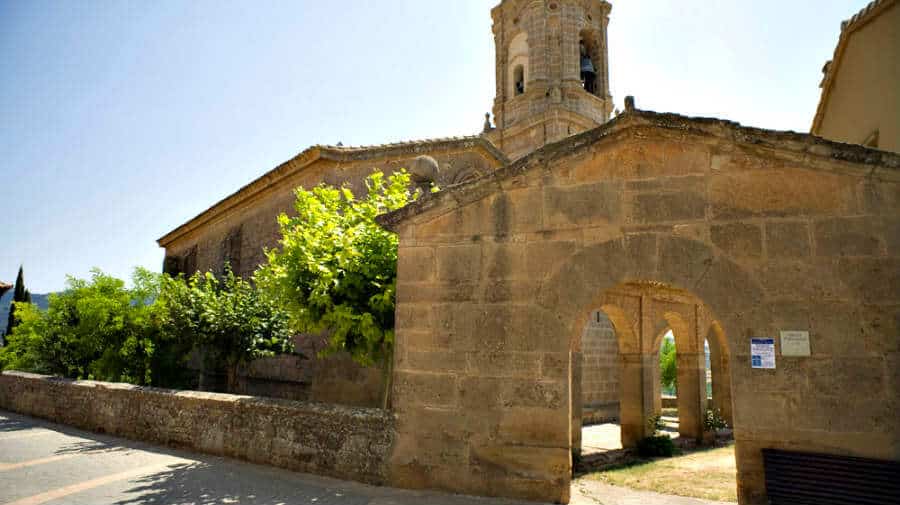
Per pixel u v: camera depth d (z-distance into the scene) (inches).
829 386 209.9
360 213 349.1
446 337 265.7
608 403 808.3
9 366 699.4
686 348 579.8
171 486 269.1
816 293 216.4
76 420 454.9
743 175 232.4
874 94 423.2
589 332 805.2
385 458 268.8
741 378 220.1
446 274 270.5
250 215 715.4
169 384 585.0
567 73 921.5
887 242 211.5
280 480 278.2
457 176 596.1
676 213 239.1
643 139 248.7
